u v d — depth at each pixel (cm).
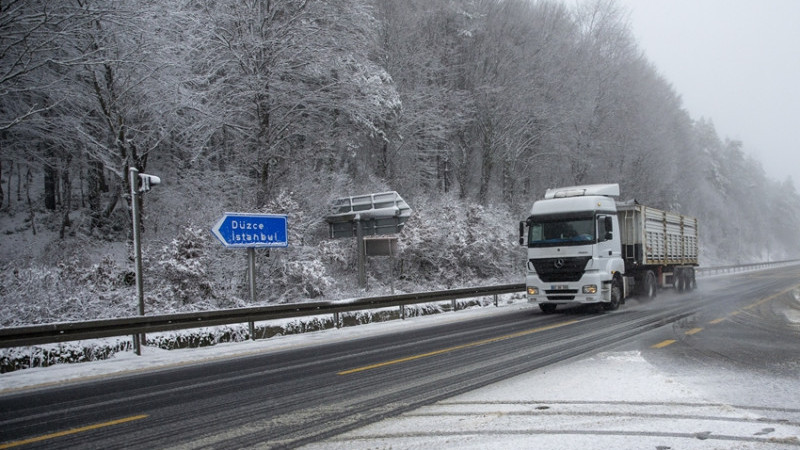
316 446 502
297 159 2259
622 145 4216
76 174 2369
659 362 862
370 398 684
